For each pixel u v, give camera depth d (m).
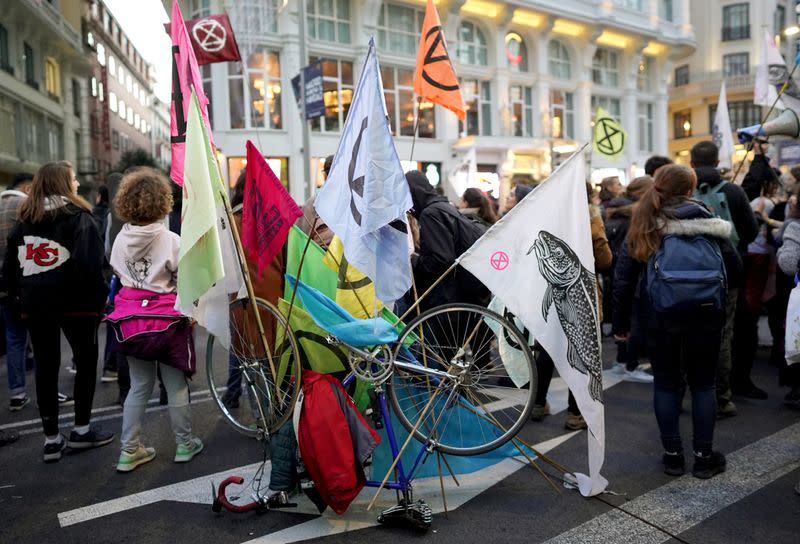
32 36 23.67
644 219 3.46
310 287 3.10
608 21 25.34
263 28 14.13
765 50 8.87
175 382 3.79
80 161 31.36
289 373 3.25
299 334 3.17
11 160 21.42
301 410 2.93
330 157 4.15
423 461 3.22
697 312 3.28
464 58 23.06
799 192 4.74
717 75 34.75
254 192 3.29
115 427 4.55
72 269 3.83
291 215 3.16
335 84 20.44
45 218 3.77
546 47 24.67
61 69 27.33
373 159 2.81
